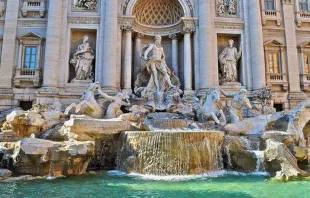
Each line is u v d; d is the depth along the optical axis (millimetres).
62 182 11469
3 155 13172
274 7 28359
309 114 17766
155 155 13734
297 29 28516
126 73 24359
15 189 10188
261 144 15086
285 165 12883
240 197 9320
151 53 24438
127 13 25312
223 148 15109
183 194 9664
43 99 22594
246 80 25578
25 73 24406
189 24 25500
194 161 13852
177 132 14070
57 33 23891
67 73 24156
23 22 25234
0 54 24875
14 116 16016
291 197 9297
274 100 26469
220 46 27109
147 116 20578
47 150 12555
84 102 19344
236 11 27047
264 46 27266
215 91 20062
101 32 24609
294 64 27328
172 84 24469
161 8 27672
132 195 9500
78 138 14438
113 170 14688
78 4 25359
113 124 15656
